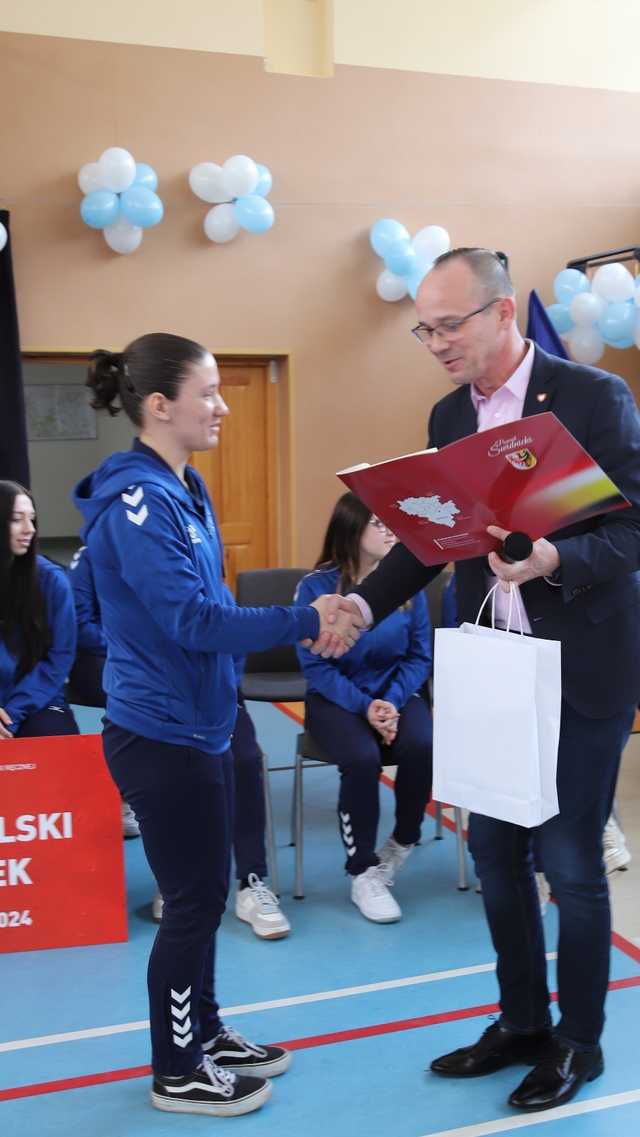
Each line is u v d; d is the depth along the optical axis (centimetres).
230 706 190
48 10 593
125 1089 207
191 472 198
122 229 593
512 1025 210
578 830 188
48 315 606
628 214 709
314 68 655
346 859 320
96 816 268
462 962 260
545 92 685
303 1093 204
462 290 177
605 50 696
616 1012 230
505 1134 190
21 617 300
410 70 657
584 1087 204
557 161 692
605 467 180
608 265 646
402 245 627
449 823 362
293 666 365
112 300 616
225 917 289
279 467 676
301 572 376
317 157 646
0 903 266
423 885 309
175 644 180
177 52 613
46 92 594
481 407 192
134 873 319
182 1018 193
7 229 586
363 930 279
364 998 242
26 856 266
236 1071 207
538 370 185
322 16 650
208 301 634
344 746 291
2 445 588
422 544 188
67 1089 207
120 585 181
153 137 614
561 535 184
